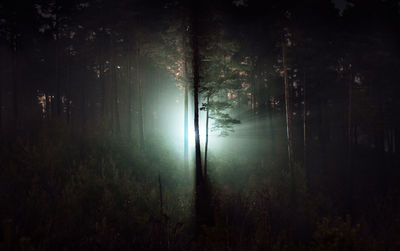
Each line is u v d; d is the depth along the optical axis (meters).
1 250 5.11
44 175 11.17
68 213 7.89
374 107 22.36
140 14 18.34
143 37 19.02
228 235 6.03
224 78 17.72
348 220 5.61
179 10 17.50
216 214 6.80
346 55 21.06
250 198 11.58
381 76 22.44
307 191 17.08
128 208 8.84
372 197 18.52
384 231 9.86
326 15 19.33
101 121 20.73
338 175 21.56
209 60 17.56
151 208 9.09
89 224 7.66
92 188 9.97
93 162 13.30
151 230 7.06
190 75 17.89
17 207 7.99
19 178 10.29
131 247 6.53
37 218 7.44
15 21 21.19
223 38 18.28
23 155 12.56
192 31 17.22
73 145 15.65
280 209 11.23
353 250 4.91
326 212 14.51
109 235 6.69
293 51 18.41
